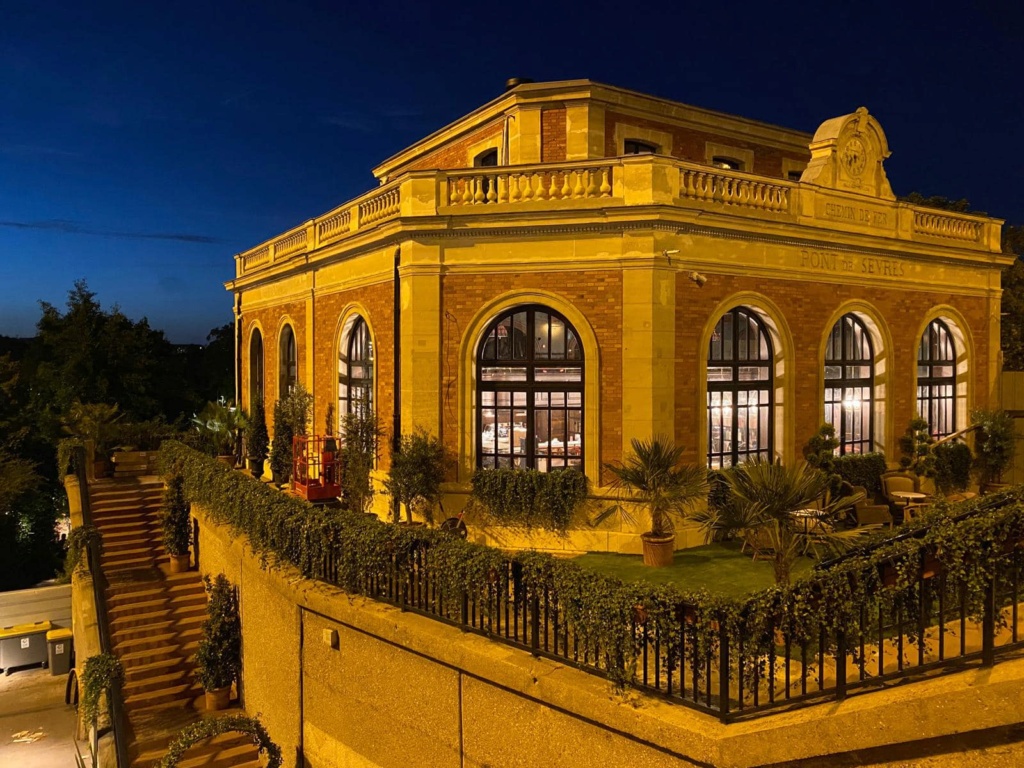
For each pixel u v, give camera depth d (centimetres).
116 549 1638
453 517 1195
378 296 1372
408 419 1234
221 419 2100
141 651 1291
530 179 1205
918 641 505
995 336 1730
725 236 1221
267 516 1088
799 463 970
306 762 962
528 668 651
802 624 530
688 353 1185
